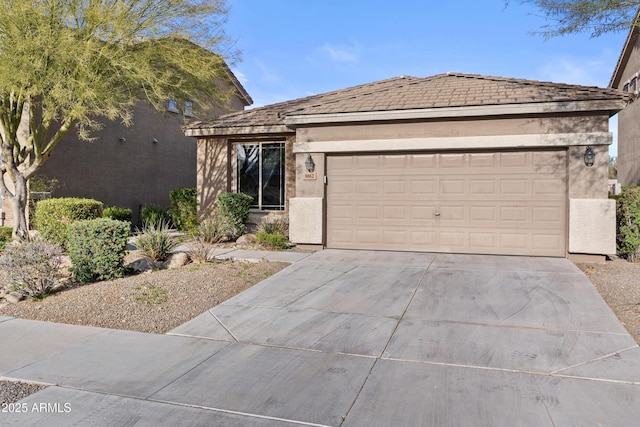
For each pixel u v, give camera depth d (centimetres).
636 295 762
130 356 549
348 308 727
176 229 1805
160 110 1541
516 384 463
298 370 505
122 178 1920
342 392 451
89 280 894
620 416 399
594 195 1035
